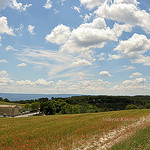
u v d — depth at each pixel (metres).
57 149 17.61
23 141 22.67
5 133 29.34
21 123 41.25
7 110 100.00
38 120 45.22
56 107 112.38
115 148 12.34
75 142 19.53
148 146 11.34
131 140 13.18
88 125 31.08
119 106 158.25
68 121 38.97
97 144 17.98
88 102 173.12
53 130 28.33
